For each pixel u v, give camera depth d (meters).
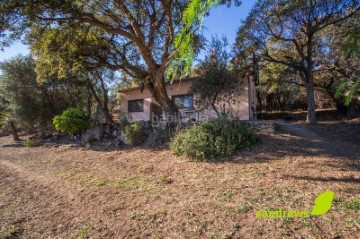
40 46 9.35
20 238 3.19
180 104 14.21
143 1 8.77
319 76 15.19
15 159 8.83
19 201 4.48
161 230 3.14
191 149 6.42
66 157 8.46
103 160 7.45
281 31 11.76
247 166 5.36
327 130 9.62
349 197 3.50
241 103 12.39
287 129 9.33
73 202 4.28
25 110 14.08
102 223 3.44
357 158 5.46
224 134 6.80
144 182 5.07
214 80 8.21
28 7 6.74
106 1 8.55
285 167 5.07
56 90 15.35
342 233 2.67
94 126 11.57
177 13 7.24
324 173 4.59
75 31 9.12
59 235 3.21
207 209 3.56
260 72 15.79
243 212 3.37
